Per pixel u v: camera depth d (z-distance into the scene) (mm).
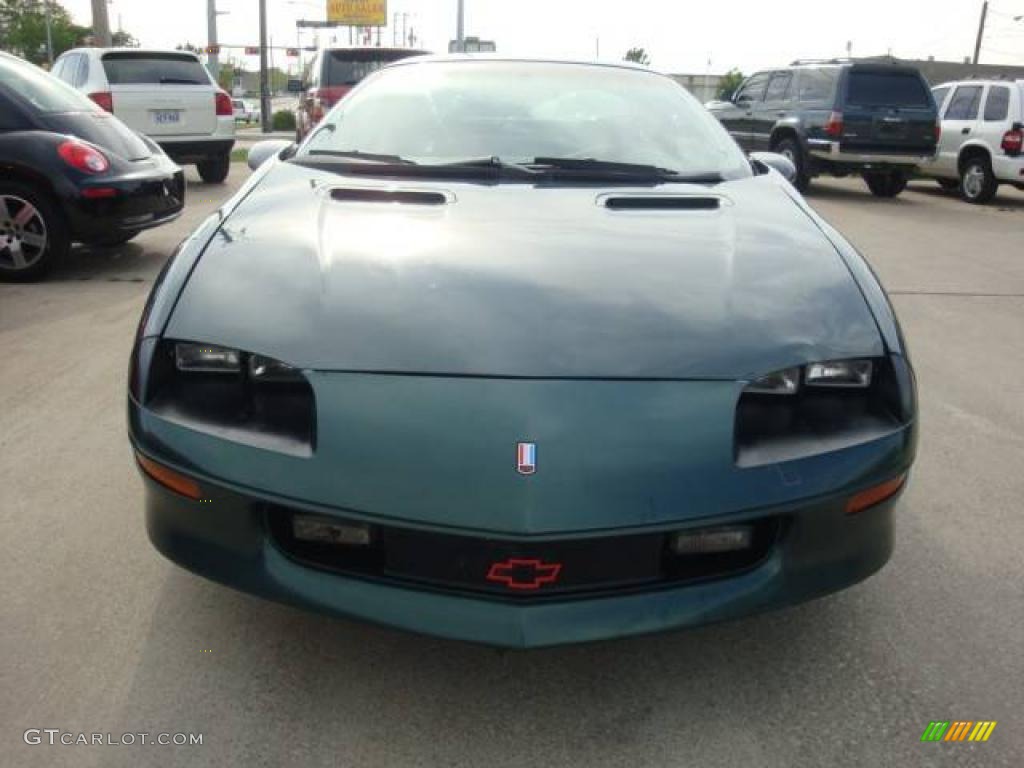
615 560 1851
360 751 1897
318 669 2148
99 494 2975
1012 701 2096
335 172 2908
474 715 2012
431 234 2365
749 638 2311
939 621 2402
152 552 2629
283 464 1867
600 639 1861
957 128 12680
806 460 1911
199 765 1848
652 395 1884
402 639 2262
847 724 2012
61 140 5781
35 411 3668
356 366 1908
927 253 8078
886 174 12836
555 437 1813
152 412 1992
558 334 1973
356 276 2137
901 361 2082
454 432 1823
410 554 1856
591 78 3561
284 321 2008
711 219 2592
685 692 2105
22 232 5770
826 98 12305
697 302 2109
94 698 2029
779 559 1952
